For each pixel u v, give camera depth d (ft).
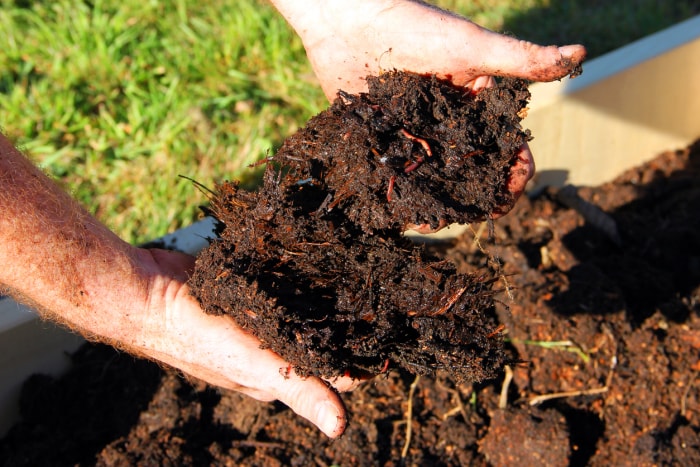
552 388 2.68
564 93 3.24
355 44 2.26
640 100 3.44
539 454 2.47
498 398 2.66
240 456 2.51
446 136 1.98
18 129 3.46
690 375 2.70
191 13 4.14
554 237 3.09
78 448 2.52
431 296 1.91
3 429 2.59
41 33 3.93
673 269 3.11
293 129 3.53
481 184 1.96
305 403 1.90
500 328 1.93
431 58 2.13
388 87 2.05
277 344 1.86
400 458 2.53
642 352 2.73
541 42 4.11
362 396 2.64
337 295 1.91
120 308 1.98
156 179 3.33
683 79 3.52
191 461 2.48
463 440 2.56
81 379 2.64
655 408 2.65
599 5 4.52
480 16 4.28
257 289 1.87
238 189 2.04
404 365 1.92
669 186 3.47
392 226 1.95
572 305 2.79
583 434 2.62
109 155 3.42
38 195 1.92
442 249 3.11
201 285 1.95
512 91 2.03
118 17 4.00
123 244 2.04
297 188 1.98
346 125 1.97
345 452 2.52
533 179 3.34
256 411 2.59
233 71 3.79
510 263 2.94
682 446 2.54
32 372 2.60
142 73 3.73
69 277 1.94
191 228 2.83
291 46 3.95
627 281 2.96
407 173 1.92
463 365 1.89
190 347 1.99
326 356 1.84
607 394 2.68
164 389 2.57
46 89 3.65
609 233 3.18
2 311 2.51
